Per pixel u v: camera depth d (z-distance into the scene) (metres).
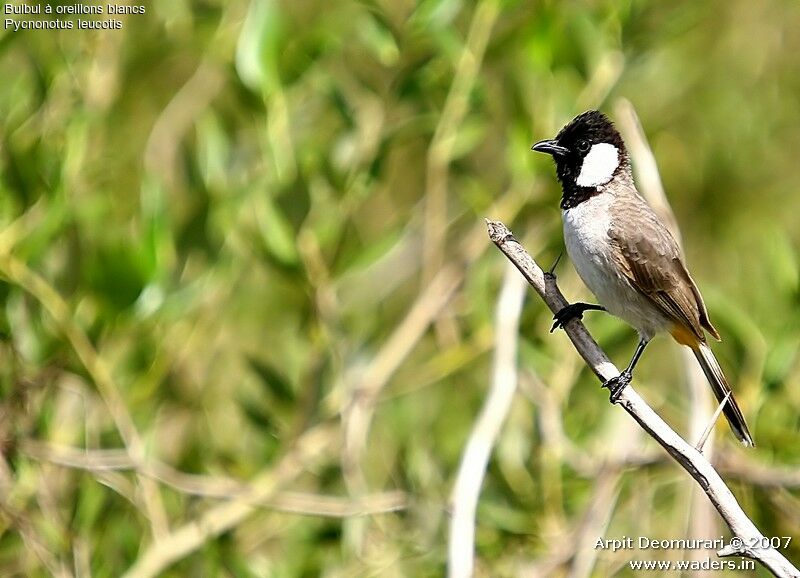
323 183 12.05
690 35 15.58
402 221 13.18
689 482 11.06
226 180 11.91
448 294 12.32
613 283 11.16
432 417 13.20
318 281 11.86
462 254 12.48
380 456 12.73
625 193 11.28
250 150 12.34
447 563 10.14
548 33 12.38
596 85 12.56
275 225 11.66
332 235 11.92
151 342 11.73
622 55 12.77
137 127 13.70
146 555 11.09
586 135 11.31
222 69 12.62
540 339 12.49
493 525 11.61
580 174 11.30
